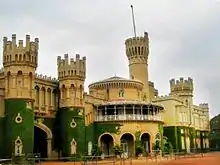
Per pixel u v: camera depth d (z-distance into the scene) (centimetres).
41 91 6581
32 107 5862
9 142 5534
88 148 7119
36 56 6025
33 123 5856
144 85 9625
